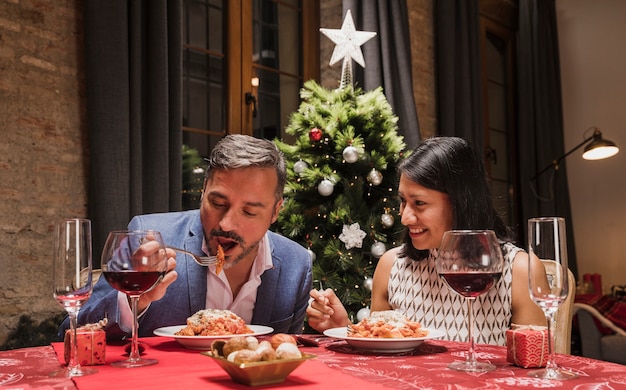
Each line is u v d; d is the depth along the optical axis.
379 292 1.93
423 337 1.22
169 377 0.93
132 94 2.93
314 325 1.50
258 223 1.51
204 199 1.53
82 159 2.98
